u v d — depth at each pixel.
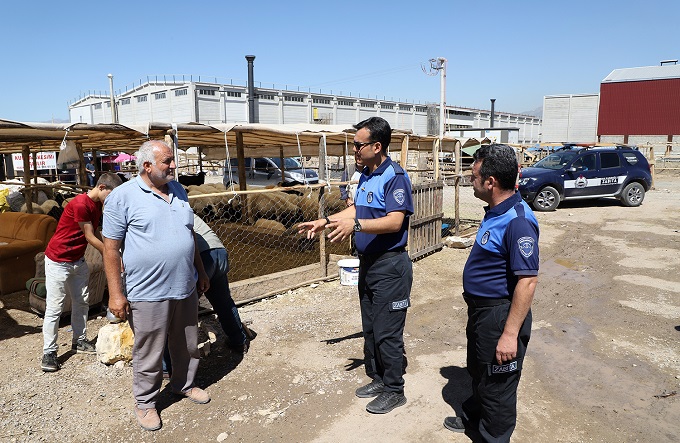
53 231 6.68
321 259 6.75
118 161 19.22
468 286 2.76
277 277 6.24
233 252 9.12
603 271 7.36
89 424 3.38
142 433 3.27
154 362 3.32
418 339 4.82
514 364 2.61
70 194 12.05
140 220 3.18
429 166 17.17
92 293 5.41
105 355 4.21
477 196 2.72
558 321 5.29
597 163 13.91
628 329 5.04
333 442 3.14
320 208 6.79
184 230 3.33
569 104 50.94
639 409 3.53
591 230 10.77
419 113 81.56
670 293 6.22
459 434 3.21
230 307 4.38
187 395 3.69
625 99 40.97
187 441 3.19
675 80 38.66
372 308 3.61
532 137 100.25
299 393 3.76
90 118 73.12
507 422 2.75
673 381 3.94
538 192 13.62
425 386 3.85
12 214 6.90
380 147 3.26
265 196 10.81
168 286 3.26
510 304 2.61
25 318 5.42
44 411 3.52
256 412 3.50
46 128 4.44
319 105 67.25
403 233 3.30
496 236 2.58
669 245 9.06
